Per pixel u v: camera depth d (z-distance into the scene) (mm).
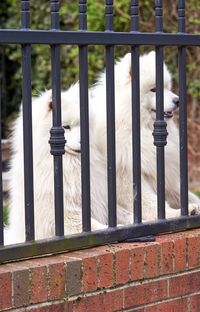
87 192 3605
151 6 10812
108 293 3516
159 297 3730
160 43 3805
